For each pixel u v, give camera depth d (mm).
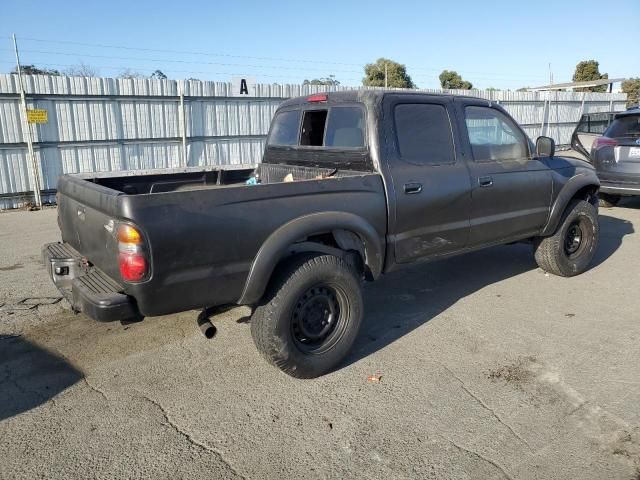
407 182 3930
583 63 44438
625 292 5156
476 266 6082
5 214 10133
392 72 41906
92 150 11766
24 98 10523
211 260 3035
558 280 5551
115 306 2895
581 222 5602
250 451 2789
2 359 3822
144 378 3561
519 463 2672
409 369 3656
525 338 4129
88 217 3338
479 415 3094
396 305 4879
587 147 10375
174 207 2902
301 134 4664
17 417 3100
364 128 3926
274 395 3342
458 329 4312
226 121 13594
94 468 2656
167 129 12719
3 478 2584
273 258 3203
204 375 3602
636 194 8242
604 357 3799
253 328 3398
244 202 3139
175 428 2994
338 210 3521
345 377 3561
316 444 2844
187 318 4582
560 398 3264
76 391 3393
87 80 11391
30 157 10836
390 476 2588
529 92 20672
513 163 4785
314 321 3527
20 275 5816
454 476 2582
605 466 2641
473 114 4535
